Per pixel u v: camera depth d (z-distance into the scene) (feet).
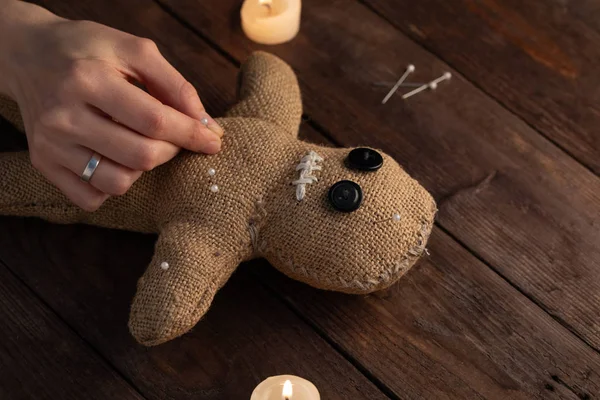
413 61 1.75
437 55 1.76
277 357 1.46
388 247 1.34
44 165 1.36
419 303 1.50
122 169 1.32
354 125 1.68
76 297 1.49
